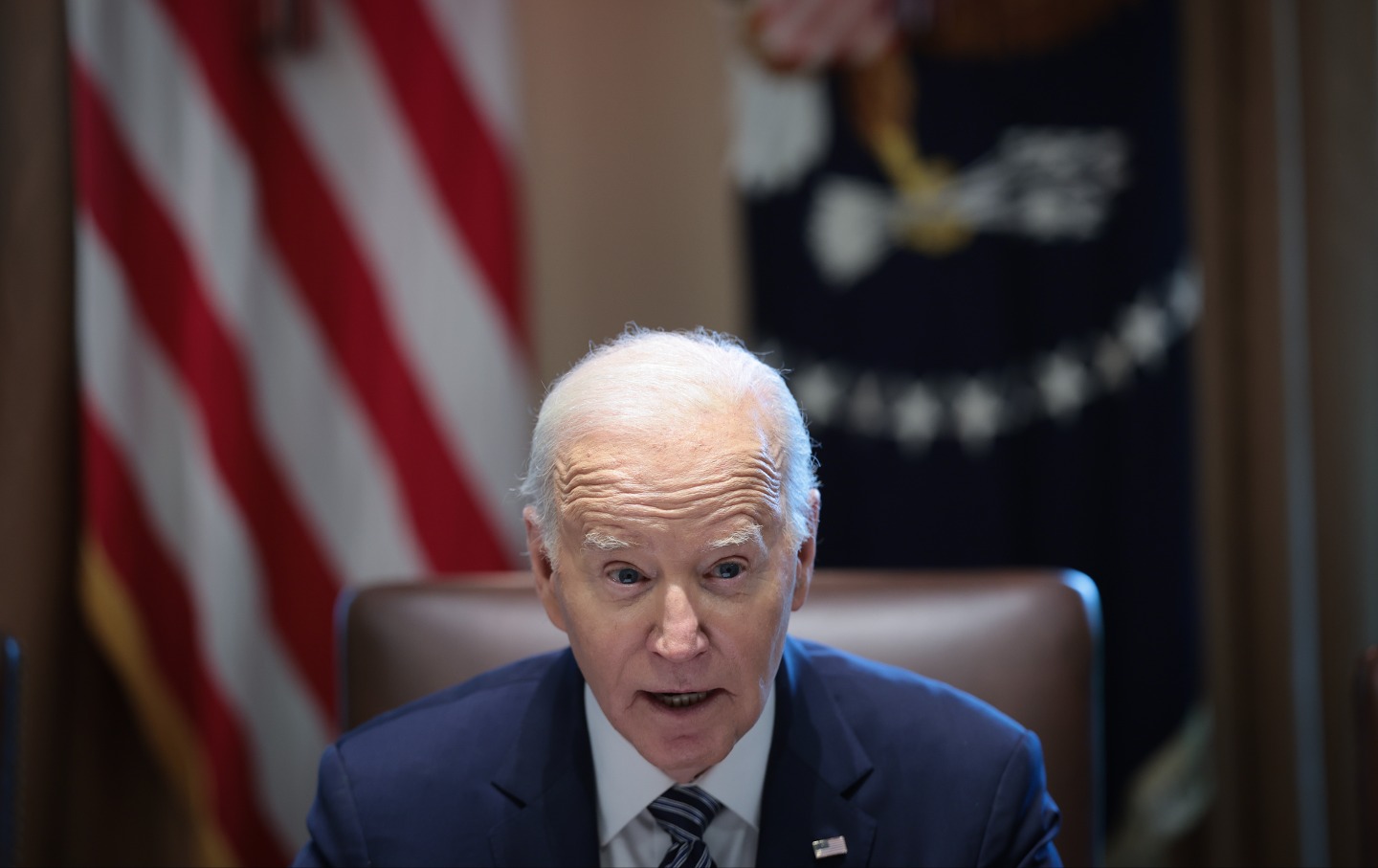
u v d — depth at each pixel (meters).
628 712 2.49
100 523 5.64
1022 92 6.27
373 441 6.08
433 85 6.07
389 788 2.90
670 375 2.46
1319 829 6.24
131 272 5.75
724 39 6.30
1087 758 3.43
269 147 6.04
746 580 2.42
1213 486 6.40
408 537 6.05
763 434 2.45
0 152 5.55
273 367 6.04
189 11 5.75
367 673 3.52
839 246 6.28
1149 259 6.23
